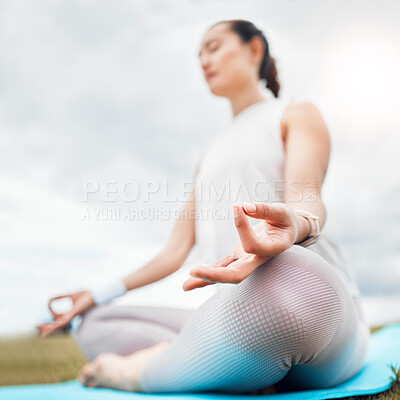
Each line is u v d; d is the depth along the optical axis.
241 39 1.30
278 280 0.74
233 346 0.78
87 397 1.01
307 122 1.04
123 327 1.31
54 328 1.37
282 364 0.79
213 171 1.18
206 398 0.87
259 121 1.17
